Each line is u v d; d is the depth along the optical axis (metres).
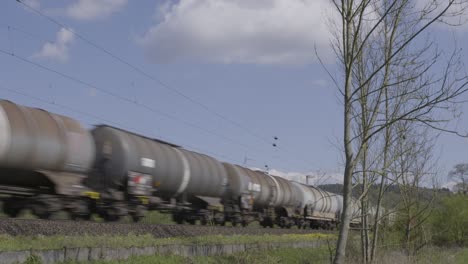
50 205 18.97
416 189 25.02
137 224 20.50
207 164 31.25
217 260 17.50
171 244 16.05
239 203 34.59
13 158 17.50
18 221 15.29
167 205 27.31
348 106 10.98
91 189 21.69
